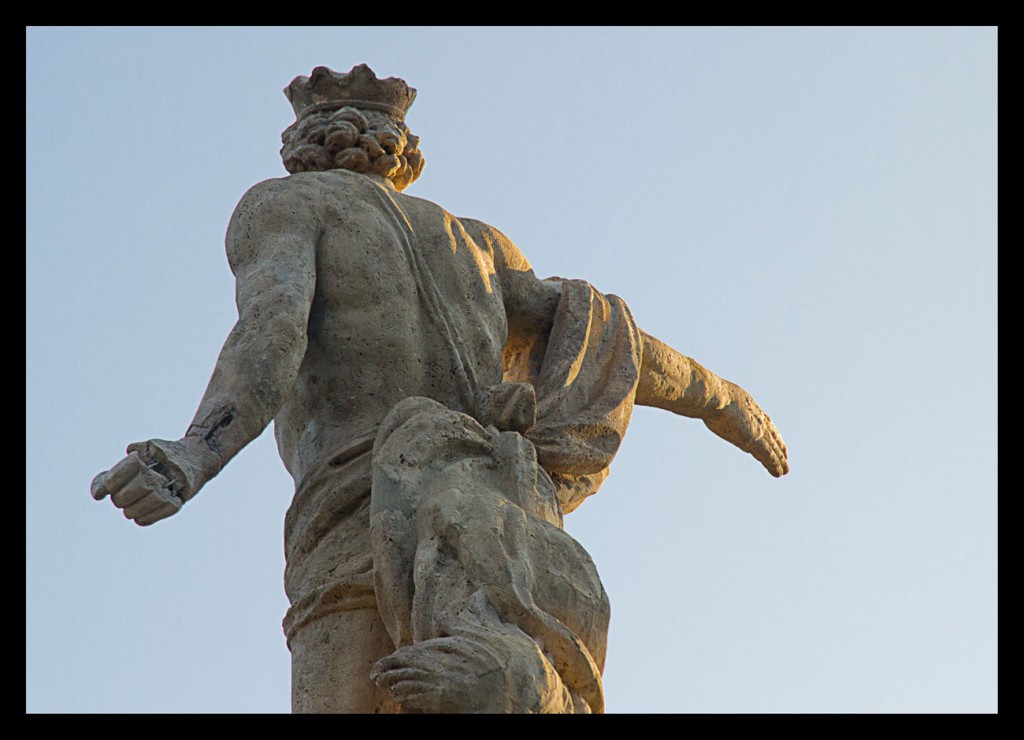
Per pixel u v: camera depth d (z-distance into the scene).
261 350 15.27
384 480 14.93
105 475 14.20
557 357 16.92
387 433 15.34
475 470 15.16
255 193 16.73
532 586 14.31
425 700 13.51
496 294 17.00
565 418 16.52
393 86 17.81
